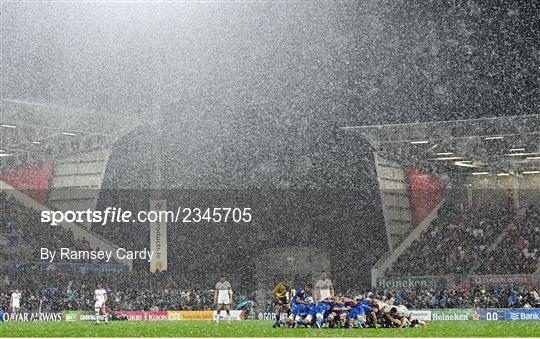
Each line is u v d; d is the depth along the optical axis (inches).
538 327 995.3
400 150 2239.2
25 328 1002.7
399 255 2229.3
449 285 2020.2
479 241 2192.4
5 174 2159.2
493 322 1258.6
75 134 2202.3
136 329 948.6
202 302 1956.2
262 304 2150.6
